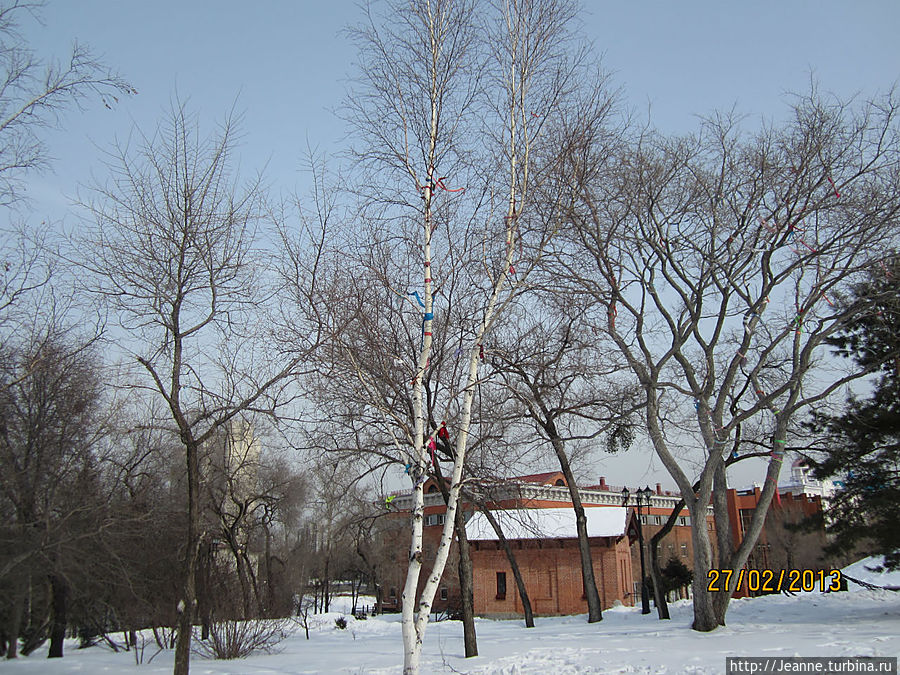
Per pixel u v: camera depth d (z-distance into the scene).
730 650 12.95
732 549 17.88
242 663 16.17
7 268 14.04
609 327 18.59
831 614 18.86
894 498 18.00
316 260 12.27
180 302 12.41
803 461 20.16
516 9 12.55
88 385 19.48
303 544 40.53
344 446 14.83
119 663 17.16
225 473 23.78
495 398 16.92
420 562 10.41
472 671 13.34
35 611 22.11
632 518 32.69
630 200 17.84
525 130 12.37
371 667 14.76
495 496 19.98
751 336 18.25
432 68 12.22
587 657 13.62
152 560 20.31
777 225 17.77
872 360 19.17
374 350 12.15
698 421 18.30
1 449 17.31
